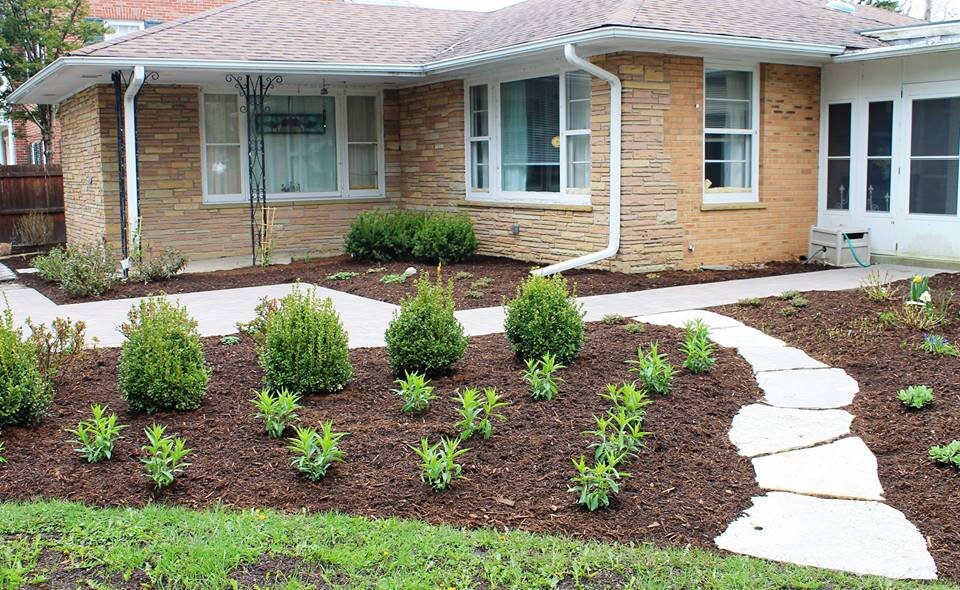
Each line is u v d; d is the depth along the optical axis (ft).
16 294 38.01
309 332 20.40
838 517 14.93
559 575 12.59
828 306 29.35
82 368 22.82
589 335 25.93
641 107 38.29
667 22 37.17
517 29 44.55
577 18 40.27
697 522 14.76
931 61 39.32
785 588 12.48
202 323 29.76
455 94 47.24
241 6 50.39
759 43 38.01
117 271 42.45
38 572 12.55
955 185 39.01
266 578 12.51
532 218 43.34
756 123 42.47
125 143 42.50
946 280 35.42
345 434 17.78
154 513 14.49
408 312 21.84
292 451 17.15
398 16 54.13
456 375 21.80
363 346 25.76
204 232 47.60
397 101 52.13
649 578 12.60
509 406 19.52
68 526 13.96
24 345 18.94
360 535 13.79
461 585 12.33
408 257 45.34
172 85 46.11
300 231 50.01
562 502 15.33
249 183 46.55
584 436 17.85
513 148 44.45
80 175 51.11
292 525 14.05
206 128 47.50
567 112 41.01
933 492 15.71
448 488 15.75
